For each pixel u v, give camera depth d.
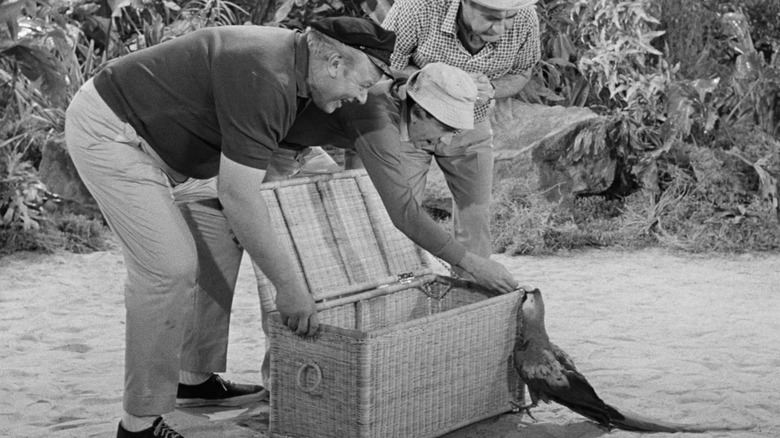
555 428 3.93
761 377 4.52
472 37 4.17
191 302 3.49
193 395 4.18
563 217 7.79
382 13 8.32
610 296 6.05
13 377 4.55
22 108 8.09
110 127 3.33
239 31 3.30
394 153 3.62
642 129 8.18
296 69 3.21
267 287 3.75
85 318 5.60
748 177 7.89
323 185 4.10
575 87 9.00
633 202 7.92
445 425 3.81
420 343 3.62
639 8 8.52
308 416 3.68
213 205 4.03
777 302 5.88
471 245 4.64
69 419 4.03
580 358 4.81
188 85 3.29
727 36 9.16
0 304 5.90
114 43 8.58
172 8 8.58
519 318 4.03
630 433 3.85
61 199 7.80
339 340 3.50
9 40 7.21
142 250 3.39
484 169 4.54
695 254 7.17
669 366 4.67
